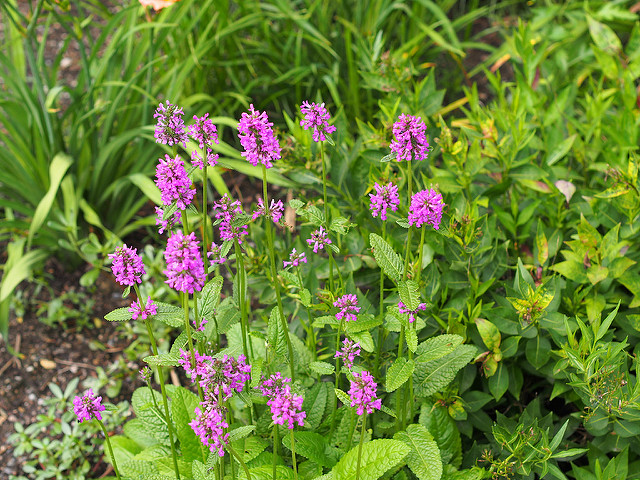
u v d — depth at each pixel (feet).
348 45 4.27
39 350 3.81
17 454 3.41
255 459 2.65
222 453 2.06
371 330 2.83
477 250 2.85
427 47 5.10
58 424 3.47
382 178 3.03
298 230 3.84
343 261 3.10
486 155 3.23
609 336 2.76
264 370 2.76
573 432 2.88
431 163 3.22
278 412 2.02
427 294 2.86
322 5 4.76
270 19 4.79
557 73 4.17
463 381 2.79
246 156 2.16
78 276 4.15
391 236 3.01
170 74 4.24
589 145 3.48
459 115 4.73
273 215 2.29
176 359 2.20
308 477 2.61
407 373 2.31
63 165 3.71
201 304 2.27
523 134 3.15
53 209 3.94
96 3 4.78
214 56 4.56
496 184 3.22
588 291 2.85
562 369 2.70
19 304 3.96
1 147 3.99
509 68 5.08
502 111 3.48
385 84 3.55
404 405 2.57
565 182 3.05
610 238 2.82
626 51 3.88
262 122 2.11
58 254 4.10
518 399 2.86
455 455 2.68
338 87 4.68
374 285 3.24
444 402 2.72
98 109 3.80
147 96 3.87
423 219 2.23
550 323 2.70
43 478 3.34
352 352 2.40
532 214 3.09
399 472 2.61
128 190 4.23
